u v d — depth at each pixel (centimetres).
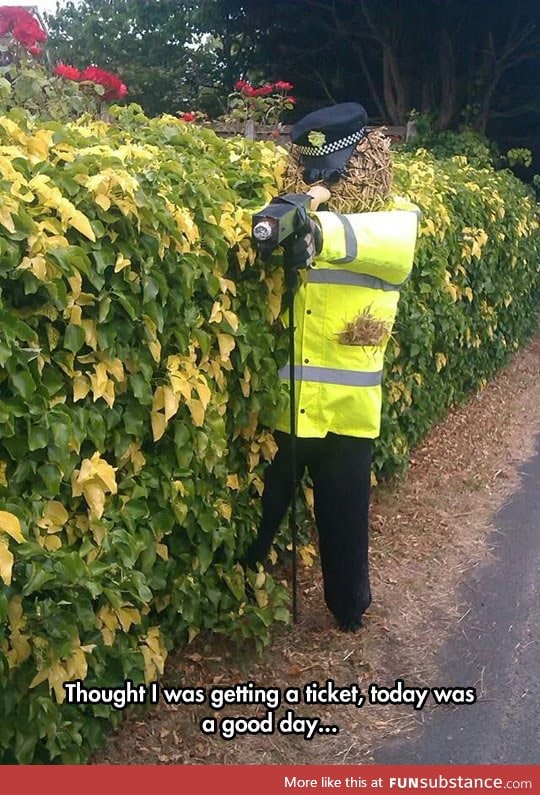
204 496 330
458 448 659
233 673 359
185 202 311
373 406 360
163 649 318
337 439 363
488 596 448
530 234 912
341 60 1465
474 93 1409
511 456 666
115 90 570
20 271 235
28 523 246
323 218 328
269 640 370
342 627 395
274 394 354
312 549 427
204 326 325
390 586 445
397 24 1342
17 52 516
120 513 287
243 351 336
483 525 535
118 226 270
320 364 354
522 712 356
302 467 377
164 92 1570
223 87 1527
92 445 279
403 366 548
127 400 288
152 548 300
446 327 606
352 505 371
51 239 240
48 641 256
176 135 369
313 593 421
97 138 302
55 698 274
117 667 301
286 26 1402
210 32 1534
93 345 264
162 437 309
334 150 351
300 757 321
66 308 250
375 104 1510
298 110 1476
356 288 349
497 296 782
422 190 579
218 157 375
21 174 246
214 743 322
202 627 364
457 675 378
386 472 552
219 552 361
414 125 1263
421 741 335
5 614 229
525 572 476
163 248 284
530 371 917
